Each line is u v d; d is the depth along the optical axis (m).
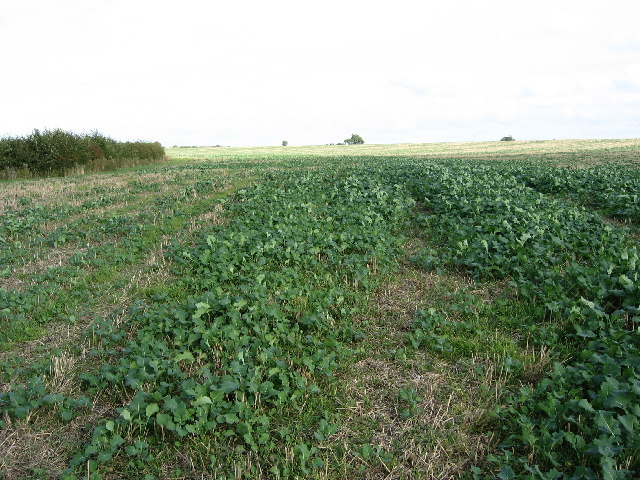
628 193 14.71
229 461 4.07
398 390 5.13
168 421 4.29
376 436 4.44
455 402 4.89
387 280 8.44
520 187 16.25
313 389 4.94
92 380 5.12
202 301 6.80
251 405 4.78
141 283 8.57
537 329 6.29
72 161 31.88
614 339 5.60
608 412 4.04
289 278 8.16
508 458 4.01
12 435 4.46
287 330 6.30
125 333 6.38
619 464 3.74
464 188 15.56
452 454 4.18
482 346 5.96
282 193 16.42
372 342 6.23
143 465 4.04
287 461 4.02
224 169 29.94
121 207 16.23
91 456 4.16
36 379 5.15
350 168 25.30
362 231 10.76
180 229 12.43
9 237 12.25
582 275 7.30
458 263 8.82
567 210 12.44
